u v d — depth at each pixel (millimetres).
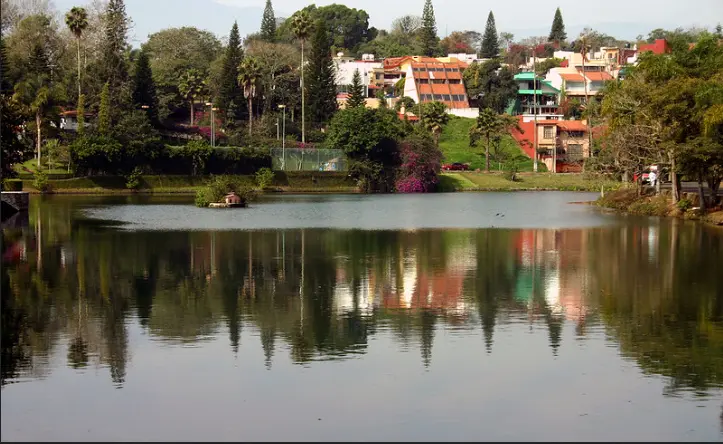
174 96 149500
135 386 20516
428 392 20266
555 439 17688
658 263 40531
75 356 22984
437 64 189500
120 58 137000
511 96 183750
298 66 166750
